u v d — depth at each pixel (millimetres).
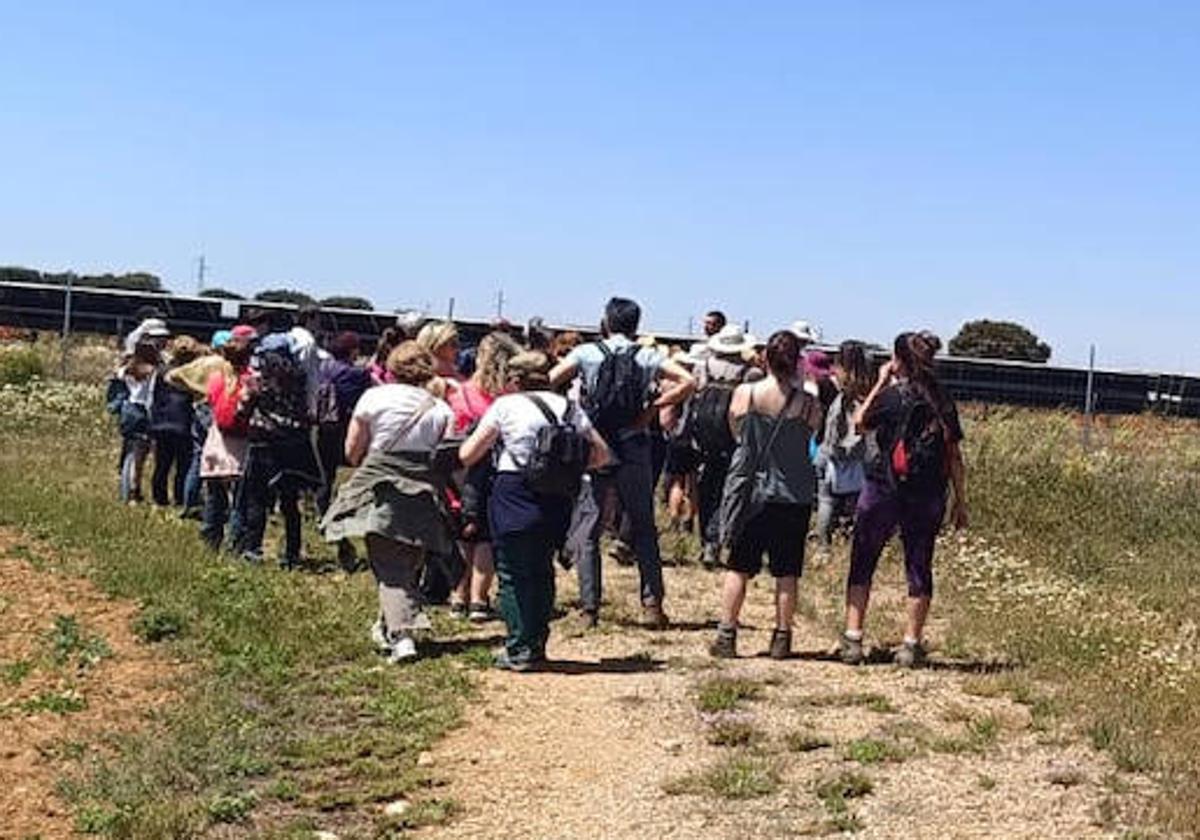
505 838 6738
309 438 12492
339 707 8766
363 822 7016
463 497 10539
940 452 9594
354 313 35156
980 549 14742
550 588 9547
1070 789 7211
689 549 14344
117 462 19219
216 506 13078
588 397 10539
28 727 8398
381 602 9852
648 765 7688
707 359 13430
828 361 13859
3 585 11203
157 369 15508
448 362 10953
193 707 8688
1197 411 33906
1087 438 22750
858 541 9789
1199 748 7805
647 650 10188
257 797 7309
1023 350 48406
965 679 9422
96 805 7227
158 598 10859
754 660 9914
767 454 9750
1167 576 14625
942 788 7215
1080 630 10703
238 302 37500
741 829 6703
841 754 7805
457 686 9047
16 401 23312
